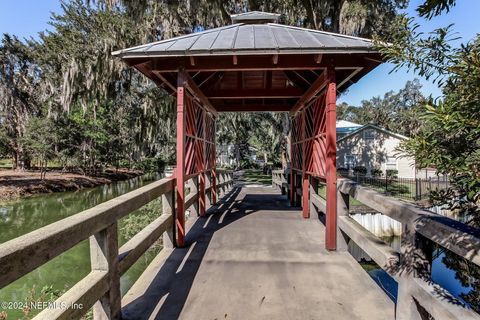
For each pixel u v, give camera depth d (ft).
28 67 64.75
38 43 58.75
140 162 76.13
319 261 9.70
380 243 7.37
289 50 9.95
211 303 7.03
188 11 32.24
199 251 10.68
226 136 71.56
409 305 5.51
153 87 39.68
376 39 5.32
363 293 7.52
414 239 5.38
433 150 4.10
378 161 62.13
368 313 6.59
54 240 3.96
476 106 3.54
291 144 21.42
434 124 4.12
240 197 25.50
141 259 21.67
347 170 61.93
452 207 4.79
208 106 17.94
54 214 39.04
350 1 28.04
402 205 5.96
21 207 42.57
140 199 7.49
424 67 4.33
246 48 9.98
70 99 36.45
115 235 5.99
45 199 48.14
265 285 7.98
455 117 3.58
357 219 31.22
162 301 7.11
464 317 4.01
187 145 12.74
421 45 4.28
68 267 21.84
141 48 10.63
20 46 62.39
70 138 59.67
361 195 8.40
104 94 38.14
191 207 16.28
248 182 51.13
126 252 6.75
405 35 4.44
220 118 53.47
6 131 62.90
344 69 11.19
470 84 3.69
